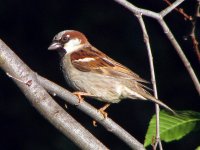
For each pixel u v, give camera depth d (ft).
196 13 18.97
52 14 49.29
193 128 19.17
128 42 46.80
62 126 19.54
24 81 19.38
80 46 28.43
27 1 49.78
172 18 45.55
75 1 48.83
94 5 48.29
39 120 45.70
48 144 44.60
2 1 50.24
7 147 45.39
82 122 44.47
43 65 48.34
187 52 44.86
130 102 44.06
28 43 49.16
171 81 44.80
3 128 45.85
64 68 27.71
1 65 19.33
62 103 44.80
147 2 47.26
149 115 43.75
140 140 43.45
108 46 47.03
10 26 49.62
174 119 19.24
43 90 19.62
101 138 43.75
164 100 44.47
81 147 19.61
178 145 40.32
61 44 28.53
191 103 44.21
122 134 20.72
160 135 19.06
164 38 45.70
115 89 26.18
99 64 26.76
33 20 49.52
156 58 45.39
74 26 48.26
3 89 46.68
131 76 25.98
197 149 18.65
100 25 47.67
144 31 18.78
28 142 45.32
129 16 47.52
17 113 46.01
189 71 18.80
